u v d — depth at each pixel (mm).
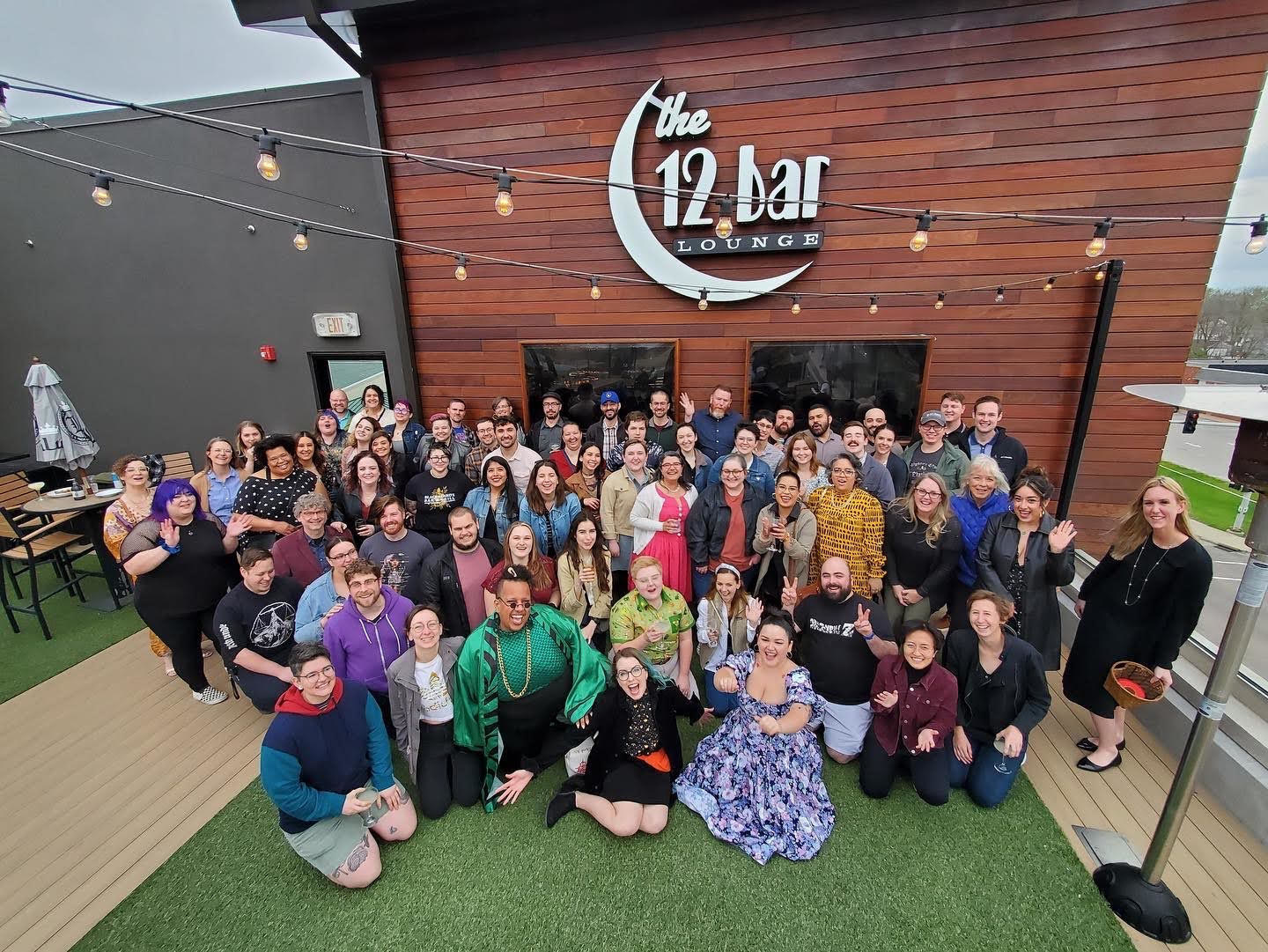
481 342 5938
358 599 2949
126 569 3340
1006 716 2756
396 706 2916
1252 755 2764
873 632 3031
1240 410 1720
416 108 5449
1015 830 2674
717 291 5246
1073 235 4648
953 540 3326
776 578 3754
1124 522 2861
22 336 7289
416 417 6215
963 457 4129
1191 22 4156
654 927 2260
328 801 2365
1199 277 4492
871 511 3471
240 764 3229
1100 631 2896
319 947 2234
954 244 4852
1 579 4605
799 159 4898
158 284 6801
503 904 2373
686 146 5062
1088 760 3051
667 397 4820
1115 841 2596
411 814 2713
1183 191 4398
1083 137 4465
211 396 7078
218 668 4117
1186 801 2135
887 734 2828
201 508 4168
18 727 3549
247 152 6191
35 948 2254
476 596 3430
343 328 6391
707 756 2912
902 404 5219
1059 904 2324
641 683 2713
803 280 5160
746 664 2865
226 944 2256
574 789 2842
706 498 3764
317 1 4750
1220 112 4230
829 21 4629
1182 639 2668
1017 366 4973
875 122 4730
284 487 4004
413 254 5852
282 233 6355
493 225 5590
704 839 2650
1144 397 1941
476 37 5172
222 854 2654
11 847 2703
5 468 7270
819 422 4449
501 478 3846
